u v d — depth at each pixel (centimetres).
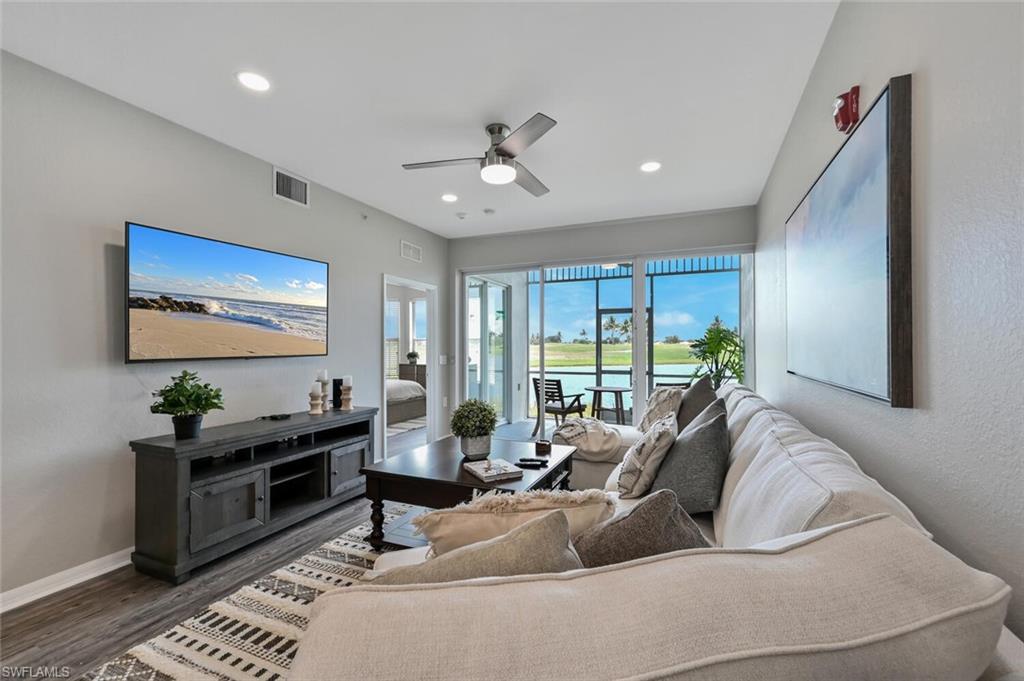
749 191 392
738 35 192
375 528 265
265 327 325
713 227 451
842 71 168
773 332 319
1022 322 75
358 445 352
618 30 190
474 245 563
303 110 258
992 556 84
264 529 273
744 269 466
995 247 82
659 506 92
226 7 178
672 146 302
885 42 127
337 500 331
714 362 471
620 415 536
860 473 109
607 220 489
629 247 486
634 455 217
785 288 272
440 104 250
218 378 298
